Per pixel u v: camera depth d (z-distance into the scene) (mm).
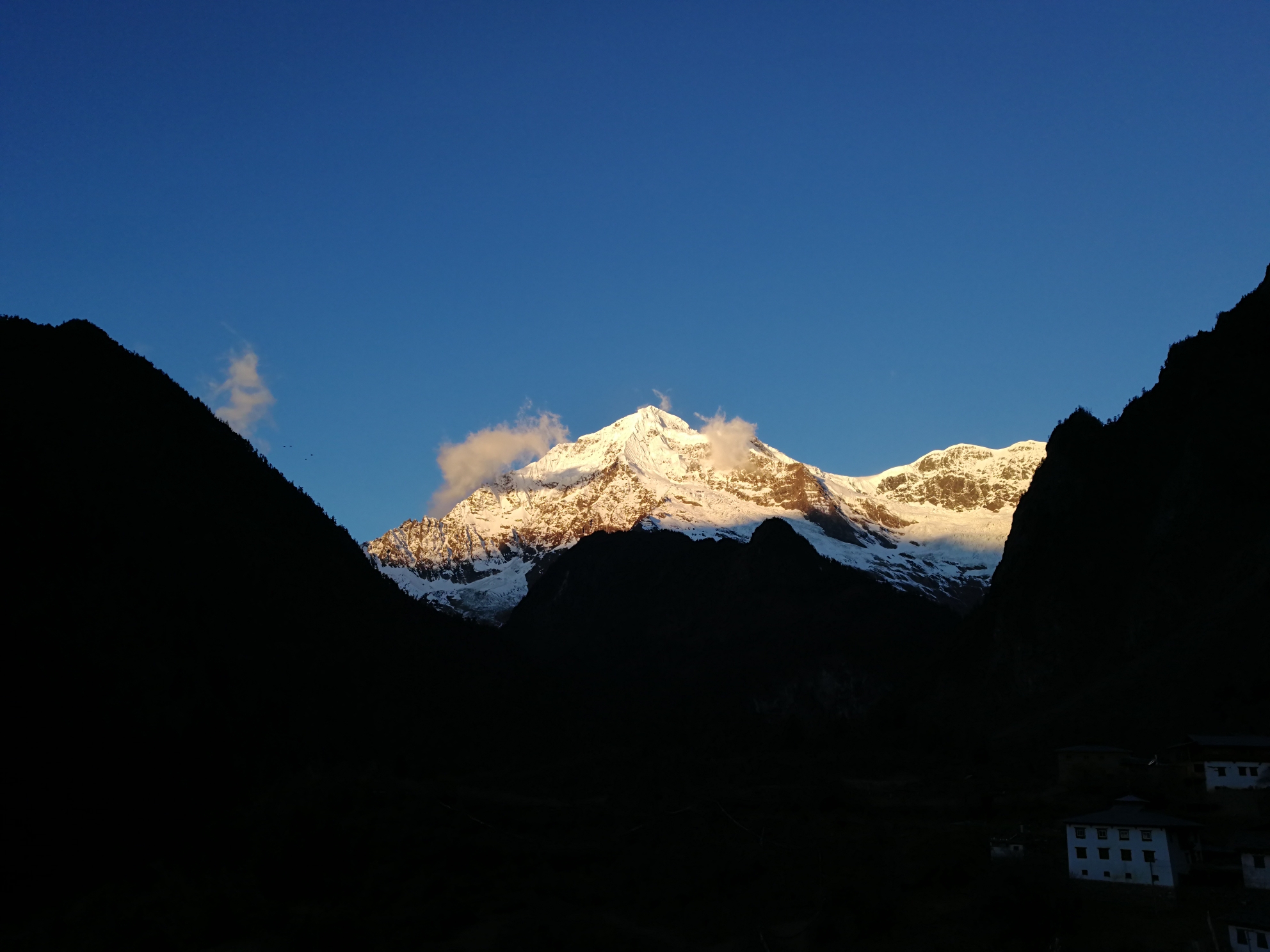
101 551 141375
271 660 151625
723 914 87500
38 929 90375
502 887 97812
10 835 99750
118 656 127500
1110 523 170625
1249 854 74000
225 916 91188
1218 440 155875
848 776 132750
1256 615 125562
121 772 113125
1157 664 132125
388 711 163125
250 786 126000
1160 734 118500
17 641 118625
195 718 127312
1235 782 95625
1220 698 117938
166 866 103438
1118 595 160625
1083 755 109875
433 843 107562
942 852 89688
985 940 71812
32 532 133625
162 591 143375
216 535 167875
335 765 140750
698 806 121312
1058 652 158250
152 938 87188
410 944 84438
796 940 80062
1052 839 85750
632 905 94000
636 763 157250
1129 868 74562
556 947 81688
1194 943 65188
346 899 97438
